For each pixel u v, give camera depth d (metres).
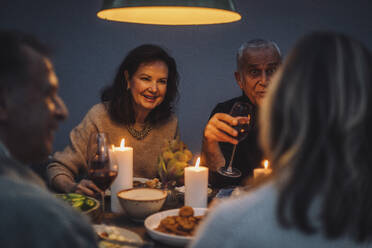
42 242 0.56
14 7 3.58
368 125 0.58
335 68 0.59
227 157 2.37
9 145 0.71
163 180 1.60
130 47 3.68
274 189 0.62
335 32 0.64
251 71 2.33
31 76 0.68
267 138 0.65
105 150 1.39
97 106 2.27
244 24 3.67
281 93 0.62
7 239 0.55
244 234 0.60
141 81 2.13
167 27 3.68
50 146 0.78
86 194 1.60
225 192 1.58
